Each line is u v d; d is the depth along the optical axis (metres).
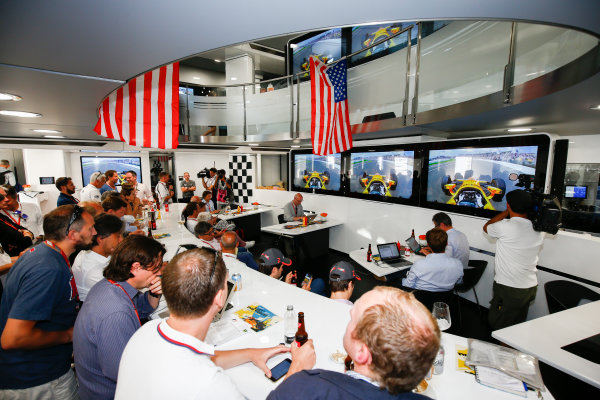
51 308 1.30
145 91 2.09
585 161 3.77
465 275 2.94
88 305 1.12
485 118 2.78
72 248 1.53
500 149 3.01
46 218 1.45
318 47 5.75
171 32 0.88
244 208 6.05
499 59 2.96
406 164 4.09
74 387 1.51
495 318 2.51
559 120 2.78
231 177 8.11
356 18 0.83
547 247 2.78
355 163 4.91
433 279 2.41
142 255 1.19
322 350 1.36
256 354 1.28
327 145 3.38
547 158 2.65
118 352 1.07
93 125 2.68
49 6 0.69
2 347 1.23
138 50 0.99
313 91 3.30
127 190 3.97
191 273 0.82
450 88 3.59
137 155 8.29
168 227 4.29
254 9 0.75
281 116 5.69
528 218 2.33
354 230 5.01
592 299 2.38
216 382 0.75
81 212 1.53
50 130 3.05
